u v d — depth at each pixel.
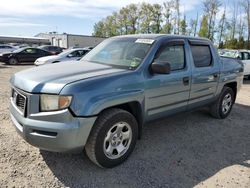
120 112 3.54
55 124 3.08
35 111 3.16
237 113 6.67
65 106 3.07
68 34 54.09
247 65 13.25
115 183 3.29
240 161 4.03
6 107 6.24
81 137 3.17
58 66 4.02
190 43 4.84
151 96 3.98
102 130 3.36
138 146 4.35
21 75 3.60
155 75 4.01
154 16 59.72
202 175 3.57
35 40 66.38
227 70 5.78
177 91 4.45
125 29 66.44
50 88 3.12
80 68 3.84
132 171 3.58
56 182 3.25
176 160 3.95
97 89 3.28
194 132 5.13
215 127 5.48
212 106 5.86
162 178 3.45
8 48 26.25
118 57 4.25
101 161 3.46
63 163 3.68
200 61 5.04
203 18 50.56
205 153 4.24
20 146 4.10
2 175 3.33
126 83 3.59
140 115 3.88
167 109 4.38
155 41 4.23
